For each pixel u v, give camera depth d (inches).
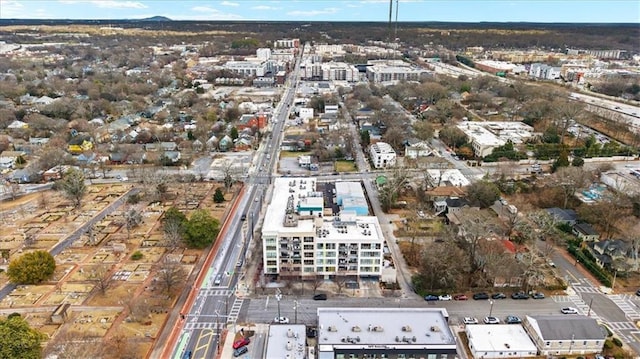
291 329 4707.2
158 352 4603.8
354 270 5841.5
